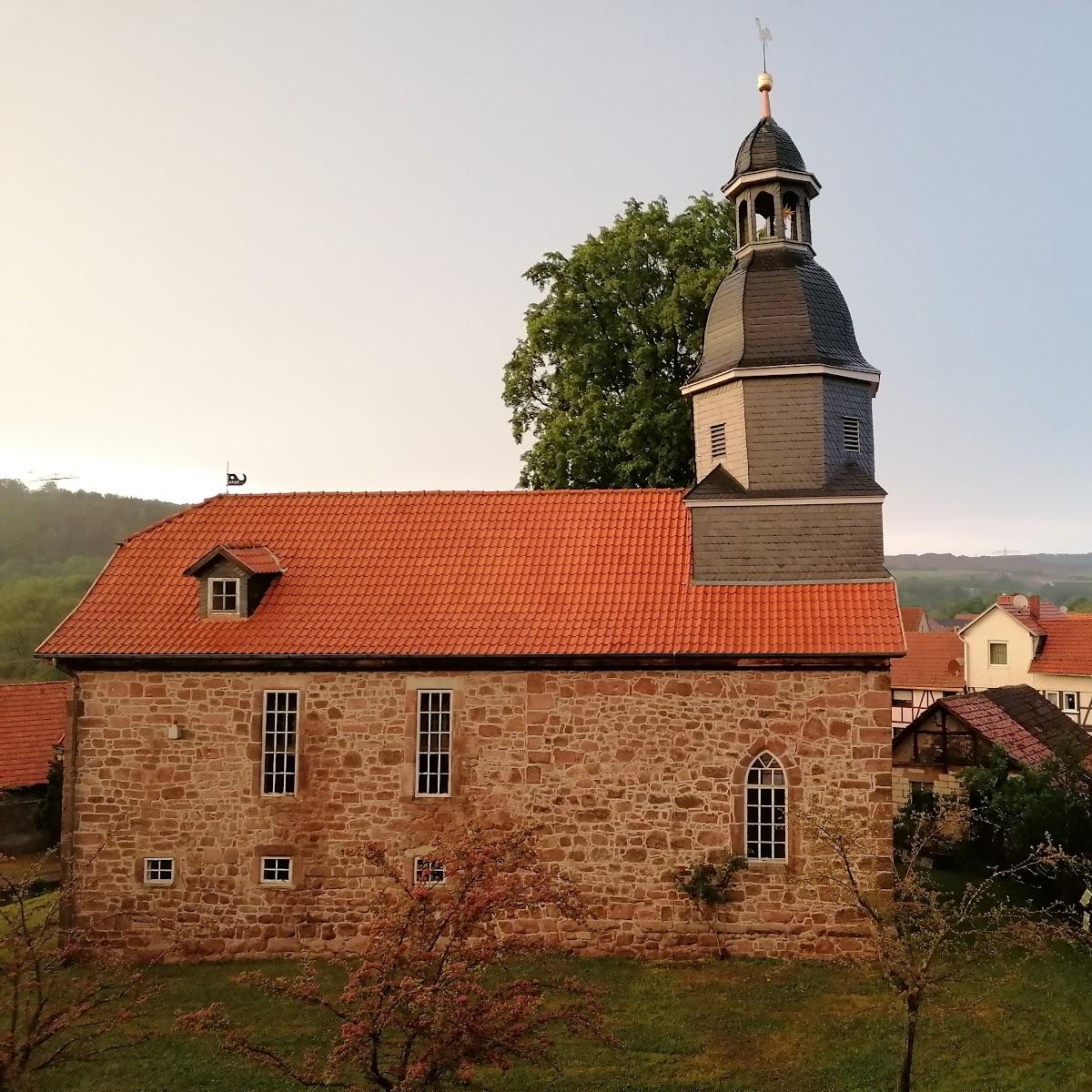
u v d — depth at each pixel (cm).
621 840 1845
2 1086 1031
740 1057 1439
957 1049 1444
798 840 1802
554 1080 1377
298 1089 1359
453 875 1165
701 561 1991
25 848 2795
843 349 2059
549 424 3178
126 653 1909
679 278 2959
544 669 1880
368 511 2223
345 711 1911
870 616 1847
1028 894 2203
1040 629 5159
